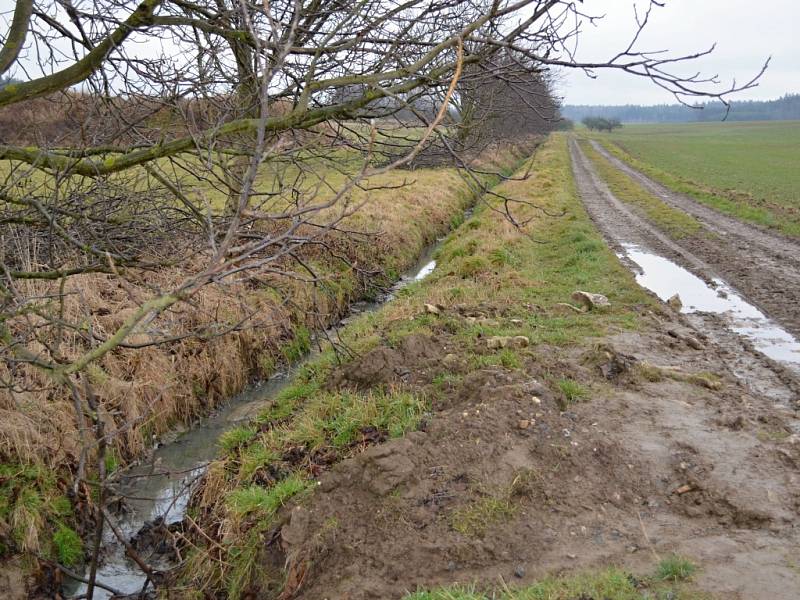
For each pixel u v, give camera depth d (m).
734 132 105.69
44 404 6.44
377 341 8.34
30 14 4.05
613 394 6.23
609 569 3.87
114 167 4.29
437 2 4.26
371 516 4.64
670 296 11.06
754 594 3.51
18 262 6.65
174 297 2.68
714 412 5.89
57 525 5.79
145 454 7.39
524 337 7.52
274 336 9.81
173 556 5.67
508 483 4.66
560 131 106.19
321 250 12.17
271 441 6.29
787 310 10.05
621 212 21.91
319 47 3.93
